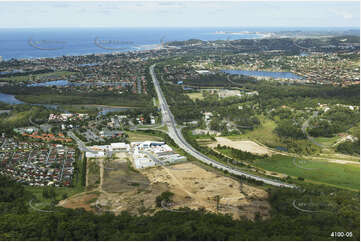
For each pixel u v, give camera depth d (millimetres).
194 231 198750
